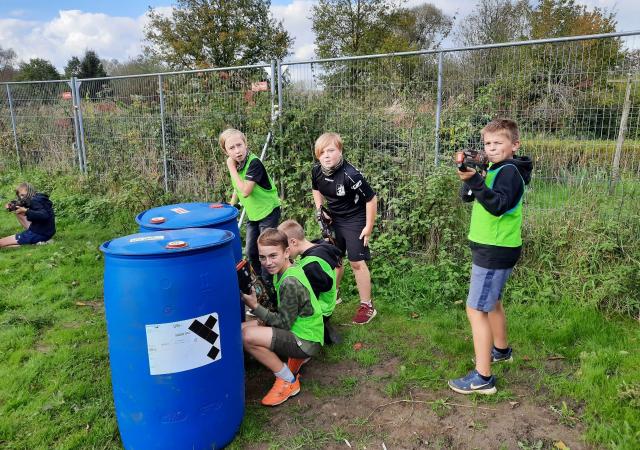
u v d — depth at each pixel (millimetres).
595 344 3568
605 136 4359
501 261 2840
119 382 2381
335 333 3805
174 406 2357
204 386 2410
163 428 2379
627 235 4262
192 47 24719
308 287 2986
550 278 4367
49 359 3518
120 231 7004
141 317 2242
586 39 4246
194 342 2330
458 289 4535
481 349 2982
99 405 2992
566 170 4527
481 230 2861
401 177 5309
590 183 4430
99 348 3697
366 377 3312
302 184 6074
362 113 5559
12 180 9906
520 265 4598
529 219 4625
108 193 8258
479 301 2922
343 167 3928
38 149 10094
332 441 2668
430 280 4691
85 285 5012
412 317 4223
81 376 3330
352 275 4965
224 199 7051
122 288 2256
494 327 3266
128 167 8086
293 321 2965
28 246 6367
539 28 21875
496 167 2801
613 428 2641
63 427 2797
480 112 4887
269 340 2900
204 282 2324
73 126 9211
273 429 2779
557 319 3980
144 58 26203
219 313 2414
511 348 3492
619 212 4309
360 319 4129
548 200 4586
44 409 2941
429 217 5047
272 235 3086
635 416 2697
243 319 3441
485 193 2596
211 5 24625
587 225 4398
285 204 6164
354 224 4059
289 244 3408
